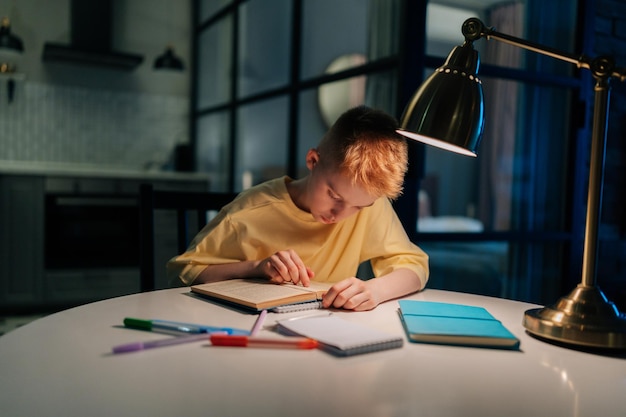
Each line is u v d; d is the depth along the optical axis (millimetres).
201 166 4633
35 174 3506
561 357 726
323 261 1341
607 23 2590
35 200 3518
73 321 834
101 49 4207
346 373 629
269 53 3670
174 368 630
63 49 3910
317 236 1312
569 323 763
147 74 4605
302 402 539
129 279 3795
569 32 2520
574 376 651
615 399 581
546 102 2510
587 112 2516
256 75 3844
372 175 1027
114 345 714
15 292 3480
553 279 2564
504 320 930
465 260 2318
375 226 1364
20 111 4145
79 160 4359
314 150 1191
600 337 736
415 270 1194
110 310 907
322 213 1168
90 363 643
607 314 763
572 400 573
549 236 2480
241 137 4012
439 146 850
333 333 752
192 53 4754
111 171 3748
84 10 4148
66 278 3602
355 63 2721
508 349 754
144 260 1333
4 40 3740
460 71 778
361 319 897
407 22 2043
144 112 4590
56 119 4266
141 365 638
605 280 2680
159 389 564
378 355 704
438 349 741
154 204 1386
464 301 1086
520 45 796
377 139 1047
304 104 3076
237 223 1271
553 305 822
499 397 574
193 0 4742
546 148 2529
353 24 2715
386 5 2240
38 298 3535
